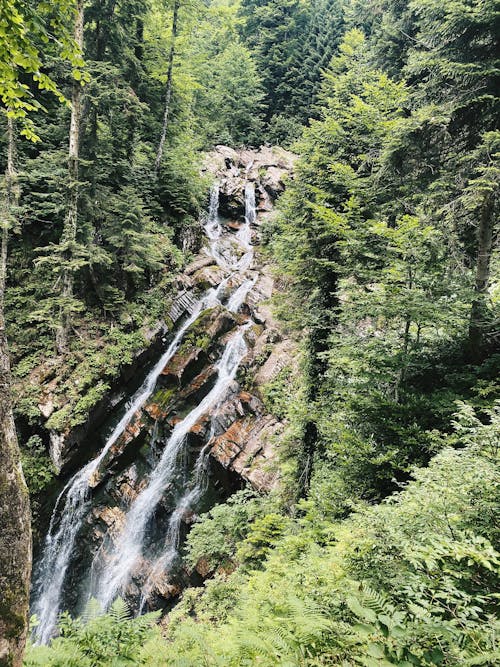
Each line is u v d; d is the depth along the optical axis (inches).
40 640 441.1
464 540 130.0
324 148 451.5
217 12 1030.4
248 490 470.3
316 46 1625.2
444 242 357.1
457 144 380.8
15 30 191.0
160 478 552.4
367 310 313.0
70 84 581.6
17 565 98.3
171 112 920.9
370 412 301.4
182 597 395.2
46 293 619.2
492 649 87.7
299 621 114.7
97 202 630.5
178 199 840.3
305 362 436.8
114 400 604.1
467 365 311.6
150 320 679.1
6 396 104.3
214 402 593.3
